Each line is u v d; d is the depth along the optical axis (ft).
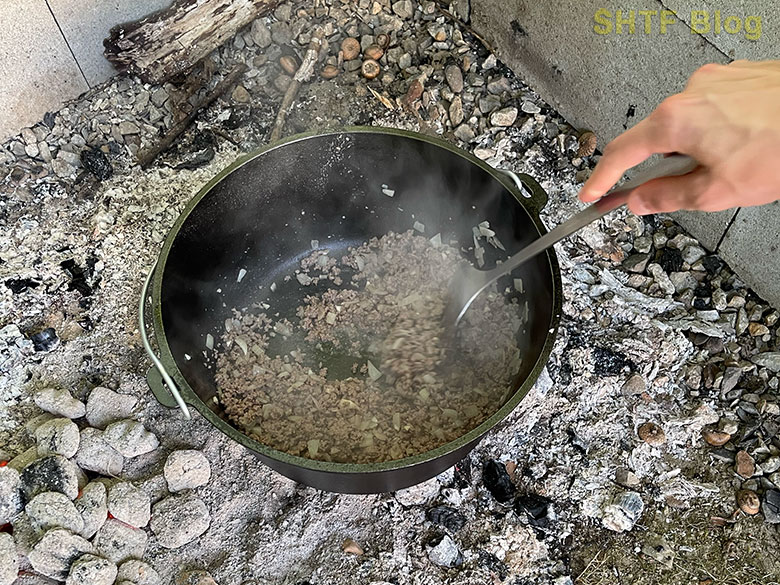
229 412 2.04
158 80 2.70
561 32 2.53
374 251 2.36
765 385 2.14
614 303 2.26
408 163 2.13
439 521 1.93
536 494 1.99
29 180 2.60
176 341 1.92
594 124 2.63
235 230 2.17
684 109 1.15
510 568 1.87
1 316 2.31
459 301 2.05
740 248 2.29
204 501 1.98
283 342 2.18
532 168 2.58
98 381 2.20
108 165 2.62
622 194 1.37
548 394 2.12
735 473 2.03
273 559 1.89
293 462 1.53
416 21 2.99
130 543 1.87
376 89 2.82
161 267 1.80
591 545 1.93
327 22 2.93
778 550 1.91
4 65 2.51
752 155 1.12
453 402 2.00
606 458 2.05
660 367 2.18
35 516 1.84
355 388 2.05
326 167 2.18
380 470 1.51
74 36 2.60
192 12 2.59
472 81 2.83
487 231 2.12
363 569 1.87
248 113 2.77
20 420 2.13
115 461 2.01
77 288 2.36
